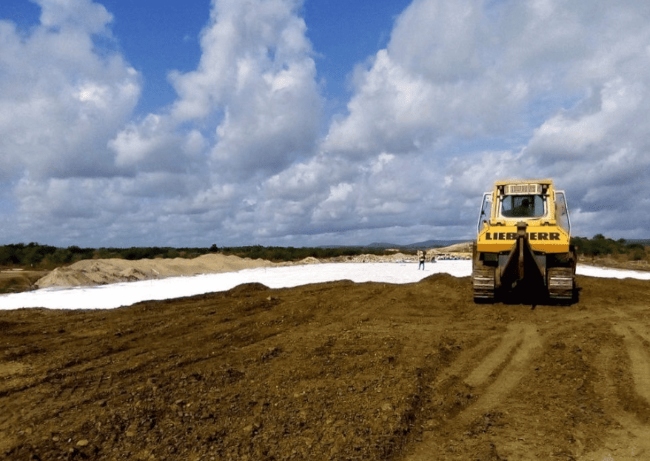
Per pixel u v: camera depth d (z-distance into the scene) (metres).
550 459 4.80
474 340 9.55
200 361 8.14
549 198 14.61
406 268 38.25
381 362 7.80
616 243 50.50
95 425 5.39
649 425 5.55
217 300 15.40
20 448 4.90
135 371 7.53
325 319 11.98
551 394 6.52
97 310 13.94
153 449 4.88
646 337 9.45
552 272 13.62
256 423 5.43
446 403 6.18
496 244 13.71
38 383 6.95
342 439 5.02
